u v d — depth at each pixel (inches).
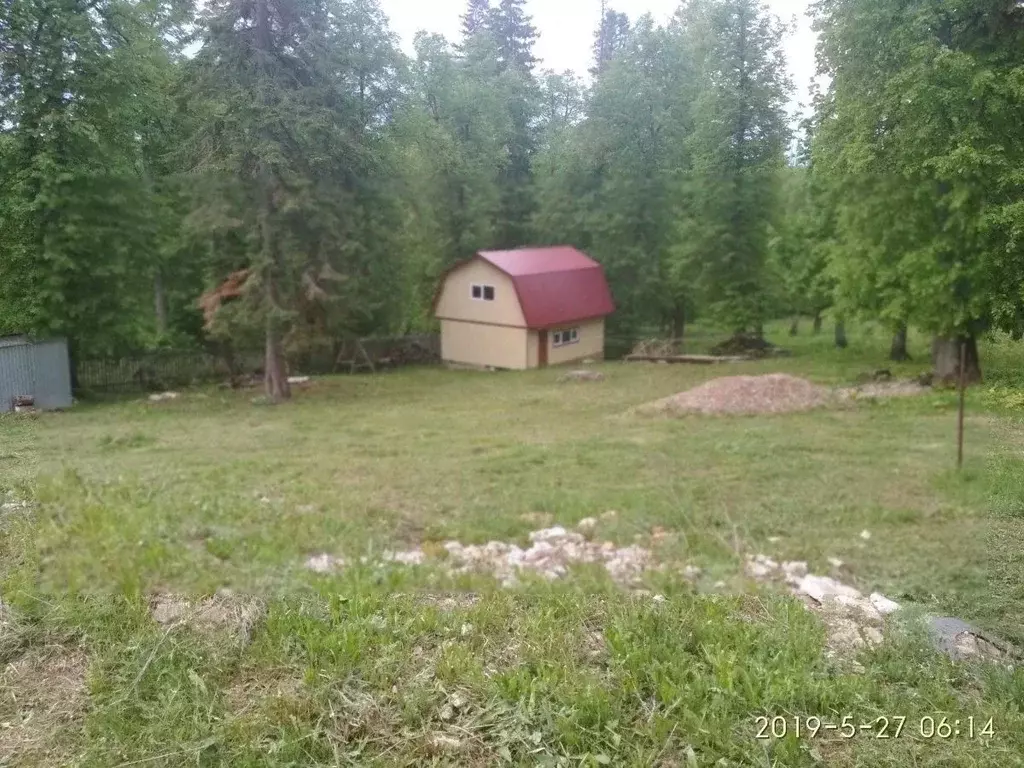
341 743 205.0
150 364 1289.4
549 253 1563.7
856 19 836.0
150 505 410.6
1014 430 649.6
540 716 212.8
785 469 553.0
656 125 1572.3
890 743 206.1
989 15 786.8
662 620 261.1
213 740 203.3
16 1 952.3
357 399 1062.4
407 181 1406.3
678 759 200.7
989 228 757.3
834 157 914.7
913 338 1583.4
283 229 1005.8
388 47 1311.5
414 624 258.8
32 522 354.6
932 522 418.0
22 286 1010.7
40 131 963.3
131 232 1076.5
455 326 1524.4
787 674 227.9
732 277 1422.2
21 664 235.6
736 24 1350.9
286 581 288.4
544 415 871.7
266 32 978.1
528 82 2057.1
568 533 398.0
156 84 1109.7
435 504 477.4
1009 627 281.3
